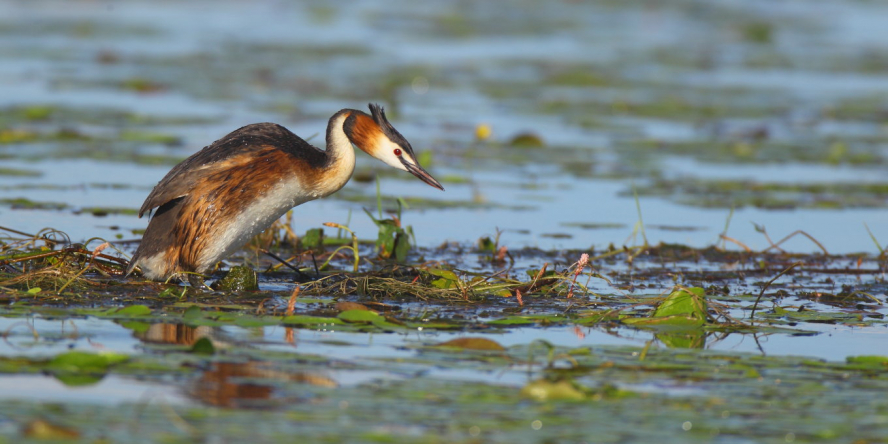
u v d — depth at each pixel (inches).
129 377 291.3
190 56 1100.5
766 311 405.1
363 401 278.8
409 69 1077.1
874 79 1109.7
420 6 1536.7
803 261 502.9
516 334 358.9
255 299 393.4
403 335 350.3
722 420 274.8
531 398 286.0
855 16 1529.3
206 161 404.2
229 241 406.3
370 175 671.8
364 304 390.0
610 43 1263.5
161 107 848.3
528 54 1180.5
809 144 792.9
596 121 862.5
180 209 402.0
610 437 260.5
